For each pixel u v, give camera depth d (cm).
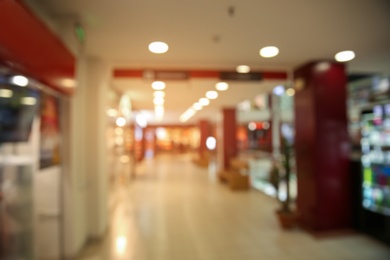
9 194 231
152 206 557
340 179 389
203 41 307
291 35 293
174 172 1155
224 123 977
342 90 394
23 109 230
